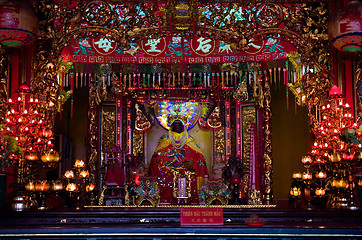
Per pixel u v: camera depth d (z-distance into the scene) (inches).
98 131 309.6
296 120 323.6
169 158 285.1
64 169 312.5
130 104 321.1
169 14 236.8
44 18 241.1
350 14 212.8
